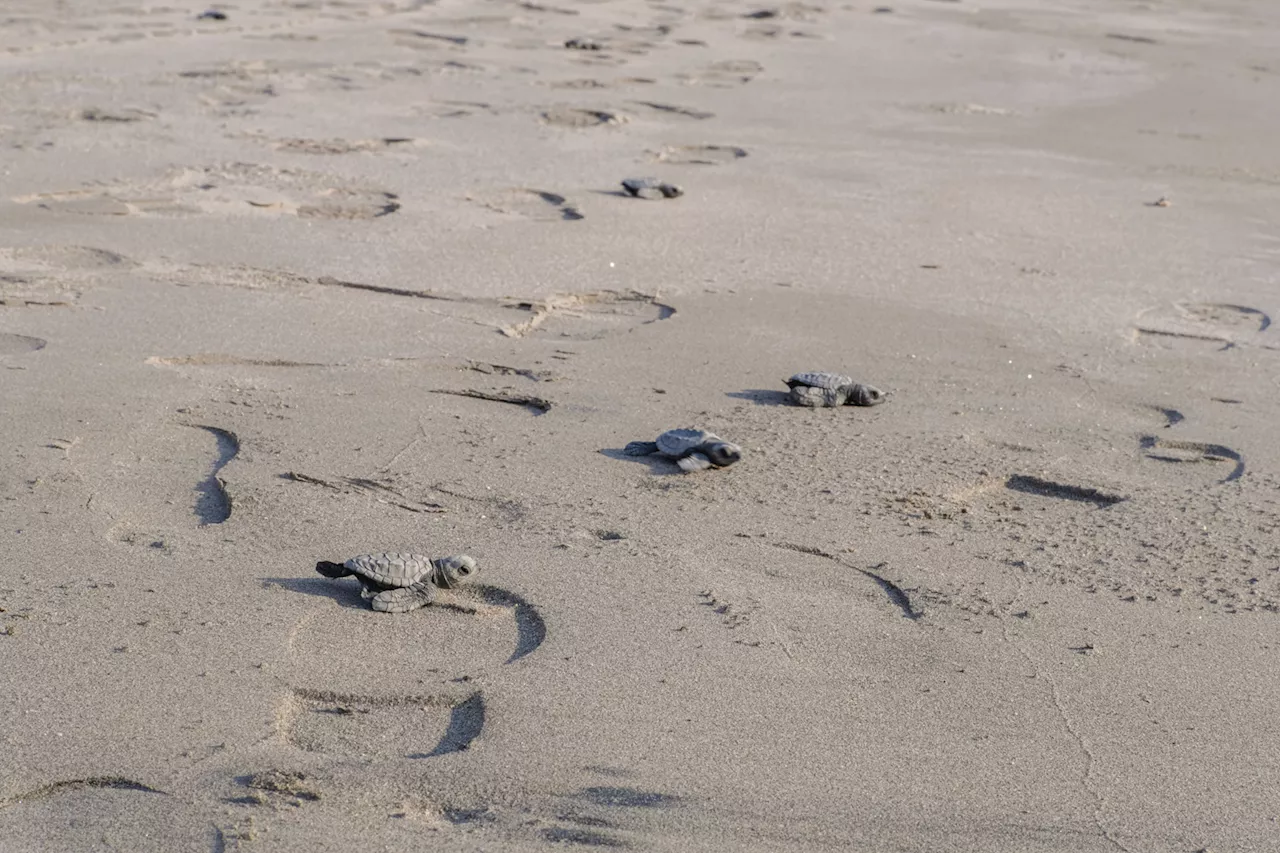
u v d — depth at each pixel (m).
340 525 1.97
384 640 1.87
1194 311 2.45
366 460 2.05
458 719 1.81
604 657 1.86
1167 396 2.23
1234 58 4.69
